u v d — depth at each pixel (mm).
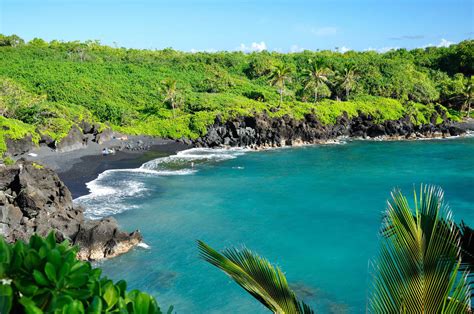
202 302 25984
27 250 4426
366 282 28578
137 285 27703
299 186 52875
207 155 72188
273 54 144125
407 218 7027
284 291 7918
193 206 44562
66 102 86625
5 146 58469
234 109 84562
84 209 40125
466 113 110438
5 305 3908
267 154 74062
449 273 6688
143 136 81188
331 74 107750
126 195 48062
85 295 4340
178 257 31875
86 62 116062
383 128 91750
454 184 53719
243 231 37781
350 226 39031
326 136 87250
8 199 34188
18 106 71062
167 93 91812
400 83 110000
